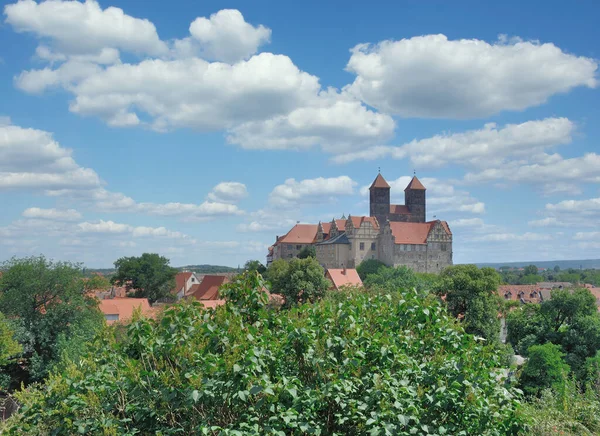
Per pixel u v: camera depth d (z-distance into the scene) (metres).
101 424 7.41
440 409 7.85
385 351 7.86
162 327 8.41
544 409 11.34
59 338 49.50
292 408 6.94
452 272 69.44
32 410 7.86
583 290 59.53
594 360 44.94
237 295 9.20
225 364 7.16
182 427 7.55
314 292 85.69
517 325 63.84
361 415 7.22
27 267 53.12
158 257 121.31
